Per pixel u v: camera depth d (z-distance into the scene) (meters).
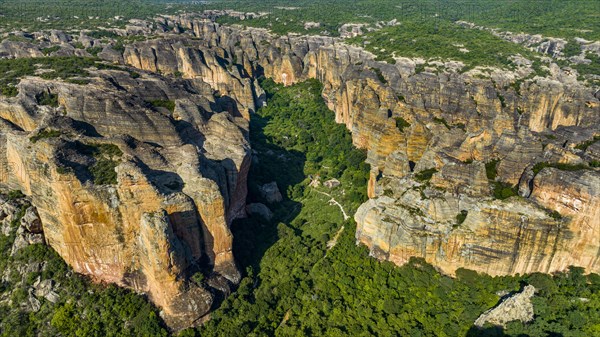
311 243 68.81
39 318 51.38
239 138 71.81
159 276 50.66
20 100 64.06
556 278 53.50
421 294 54.97
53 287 53.22
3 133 59.62
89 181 50.69
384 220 59.44
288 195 85.94
